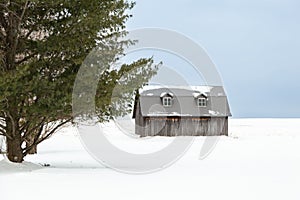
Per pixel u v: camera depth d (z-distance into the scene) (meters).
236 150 23.34
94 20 12.87
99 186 9.43
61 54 13.32
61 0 12.61
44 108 12.43
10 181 10.21
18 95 12.23
